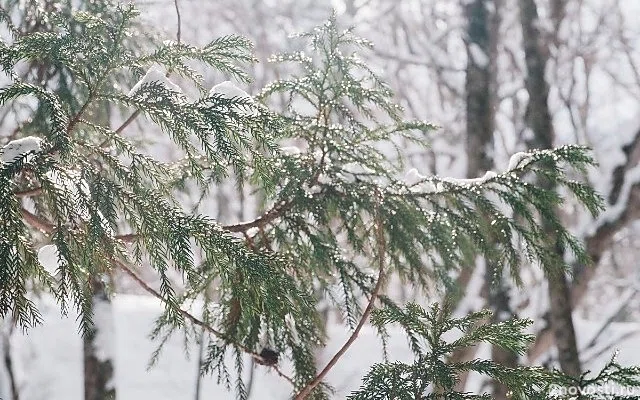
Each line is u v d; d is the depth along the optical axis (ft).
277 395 24.79
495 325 5.09
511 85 24.32
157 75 5.54
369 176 7.90
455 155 22.22
